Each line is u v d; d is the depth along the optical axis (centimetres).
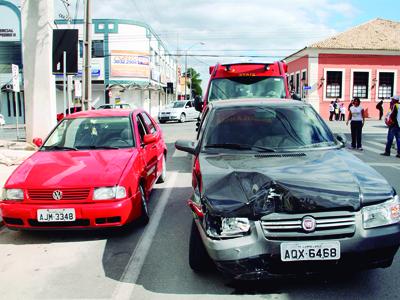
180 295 391
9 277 449
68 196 535
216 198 375
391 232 361
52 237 573
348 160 448
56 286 422
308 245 349
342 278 412
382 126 2514
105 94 4103
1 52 2080
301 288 393
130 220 555
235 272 354
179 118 3194
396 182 860
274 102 573
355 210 356
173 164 1147
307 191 366
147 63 4325
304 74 3719
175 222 621
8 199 548
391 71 3597
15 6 2048
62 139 687
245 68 1084
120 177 553
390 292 383
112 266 468
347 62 3581
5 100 3244
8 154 1241
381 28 3844
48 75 1473
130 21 4116
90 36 1458
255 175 404
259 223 354
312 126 531
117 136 680
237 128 525
